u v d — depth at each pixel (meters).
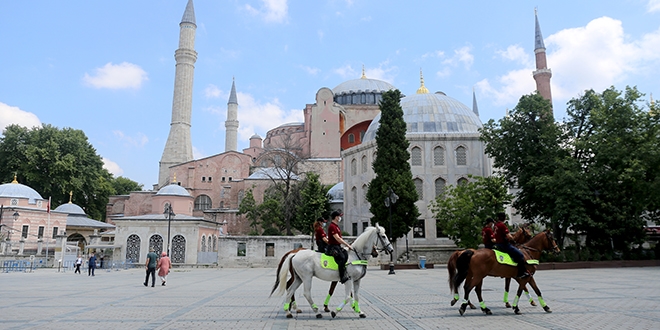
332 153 80.44
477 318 10.66
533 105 36.69
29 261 40.28
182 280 25.34
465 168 45.91
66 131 78.56
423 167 45.88
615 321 9.91
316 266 11.30
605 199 34.09
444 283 21.06
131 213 77.19
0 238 50.50
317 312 11.16
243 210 62.62
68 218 64.38
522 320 10.31
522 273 11.54
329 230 11.75
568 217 33.69
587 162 35.38
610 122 34.09
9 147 71.44
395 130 39.66
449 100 51.34
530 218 39.56
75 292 17.70
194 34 97.94
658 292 15.53
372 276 26.89
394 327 9.52
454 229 36.81
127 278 27.66
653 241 44.84
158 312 11.78
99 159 81.81
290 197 56.34
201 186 79.69
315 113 82.00
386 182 38.38
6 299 14.99
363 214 48.66
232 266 42.00
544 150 36.59
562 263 31.28
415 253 42.72
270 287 20.17
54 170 70.94
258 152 102.62
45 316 11.02
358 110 85.62
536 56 73.75
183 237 43.28
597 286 18.05
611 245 35.41
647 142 32.69
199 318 10.77
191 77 96.62
